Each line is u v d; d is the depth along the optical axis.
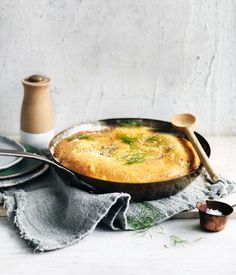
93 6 1.36
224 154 1.38
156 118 1.46
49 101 1.33
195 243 1.09
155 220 1.12
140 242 1.08
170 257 1.05
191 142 1.24
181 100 1.44
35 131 1.32
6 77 1.40
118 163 1.16
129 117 1.45
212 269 1.02
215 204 1.14
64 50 1.39
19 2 1.34
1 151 1.13
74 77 1.41
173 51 1.40
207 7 1.37
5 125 1.45
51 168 1.27
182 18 1.37
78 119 1.45
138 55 1.40
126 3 1.36
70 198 1.12
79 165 1.16
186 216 1.15
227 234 1.12
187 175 1.13
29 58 1.39
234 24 1.38
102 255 1.05
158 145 1.24
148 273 1.01
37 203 1.14
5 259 1.04
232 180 1.25
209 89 1.44
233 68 1.42
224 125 1.47
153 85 1.43
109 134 1.29
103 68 1.41
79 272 1.01
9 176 1.17
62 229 1.10
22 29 1.37
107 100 1.44
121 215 1.09
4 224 1.13
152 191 1.13
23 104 1.32
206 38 1.39
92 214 1.08
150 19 1.37
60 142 1.27
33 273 1.00
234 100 1.45
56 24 1.37
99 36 1.38
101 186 1.13
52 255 1.05
